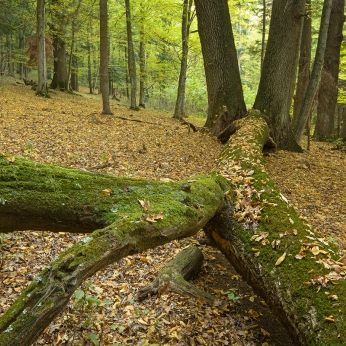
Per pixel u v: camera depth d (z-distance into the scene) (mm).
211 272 4617
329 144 15828
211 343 3275
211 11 12055
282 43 11578
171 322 3535
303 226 3719
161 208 3066
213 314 3666
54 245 4789
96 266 2357
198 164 8766
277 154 10727
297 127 12133
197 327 3471
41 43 17969
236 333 3422
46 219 2803
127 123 13172
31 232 4969
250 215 3854
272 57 11719
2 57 27172
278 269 3229
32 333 1989
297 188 7867
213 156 9609
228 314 3713
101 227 2900
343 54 19953
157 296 3898
